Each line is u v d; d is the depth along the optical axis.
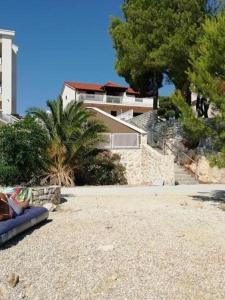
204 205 15.61
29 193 12.19
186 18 30.95
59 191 15.55
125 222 11.59
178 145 31.08
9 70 53.47
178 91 15.95
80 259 7.97
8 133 16.39
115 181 28.08
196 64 15.81
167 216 12.84
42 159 19.20
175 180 27.08
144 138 29.12
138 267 7.53
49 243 9.13
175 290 6.54
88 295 6.36
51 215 12.78
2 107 53.09
